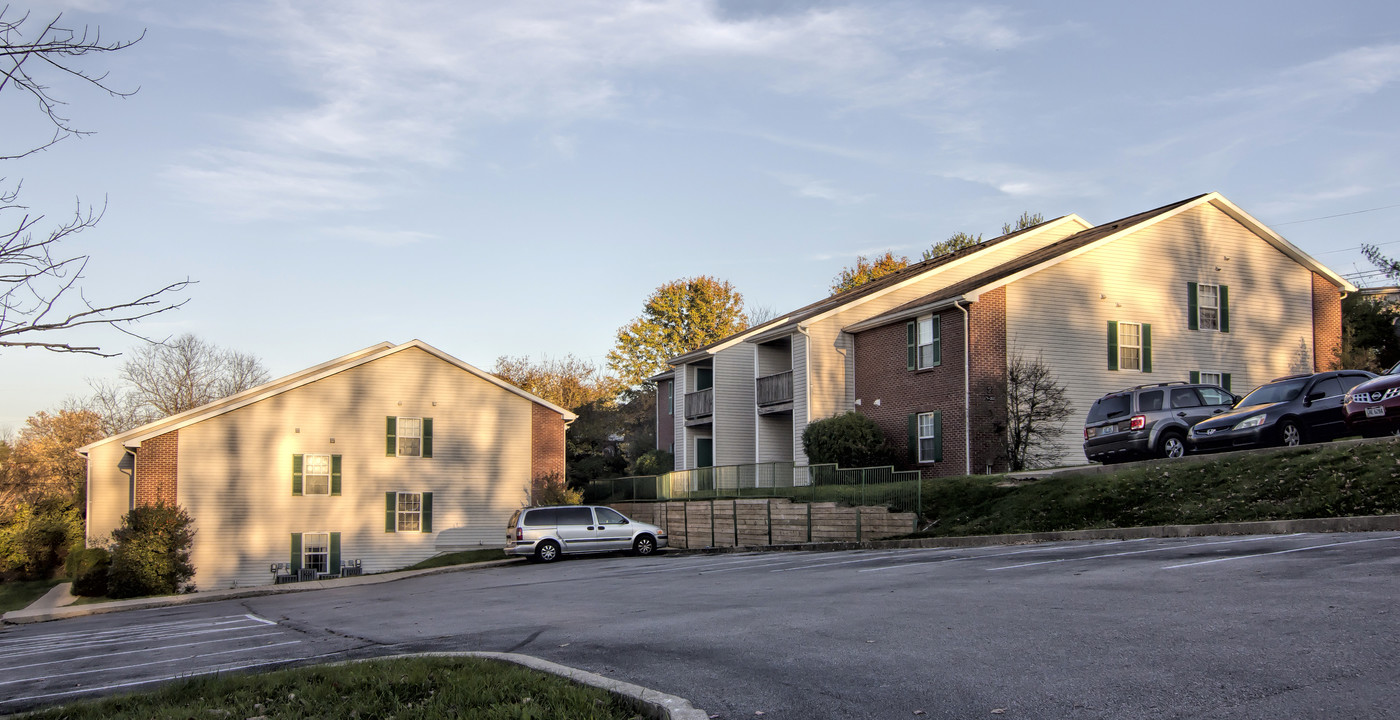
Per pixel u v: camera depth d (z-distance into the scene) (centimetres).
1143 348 3192
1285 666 669
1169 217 3300
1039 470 2614
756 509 2905
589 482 5162
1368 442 1795
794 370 3656
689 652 905
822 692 707
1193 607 910
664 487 3919
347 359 3897
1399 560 1078
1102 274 3173
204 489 3369
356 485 3600
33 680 1120
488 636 1155
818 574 1592
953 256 4019
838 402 3578
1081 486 2153
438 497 3731
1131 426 2369
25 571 4191
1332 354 3516
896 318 3331
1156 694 630
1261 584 1003
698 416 4394
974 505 2370
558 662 908
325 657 1113
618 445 6469
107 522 3484
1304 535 1455
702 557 2584
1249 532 1609
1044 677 695
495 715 679
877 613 1047
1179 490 1922
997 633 869
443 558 3456
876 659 801
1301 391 2123
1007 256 3878
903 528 2420
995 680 699
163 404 6456
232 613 2016
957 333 3091
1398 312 3725
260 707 775
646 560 2698
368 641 1240
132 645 1457
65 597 3091
